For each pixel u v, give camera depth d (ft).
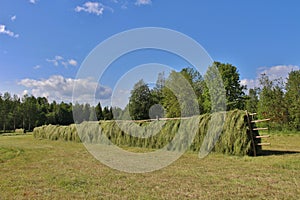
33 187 16.24
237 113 28.89
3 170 22.38
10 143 55.11
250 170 20.12
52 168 22.90
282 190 14.40
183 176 18.67
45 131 69.41
